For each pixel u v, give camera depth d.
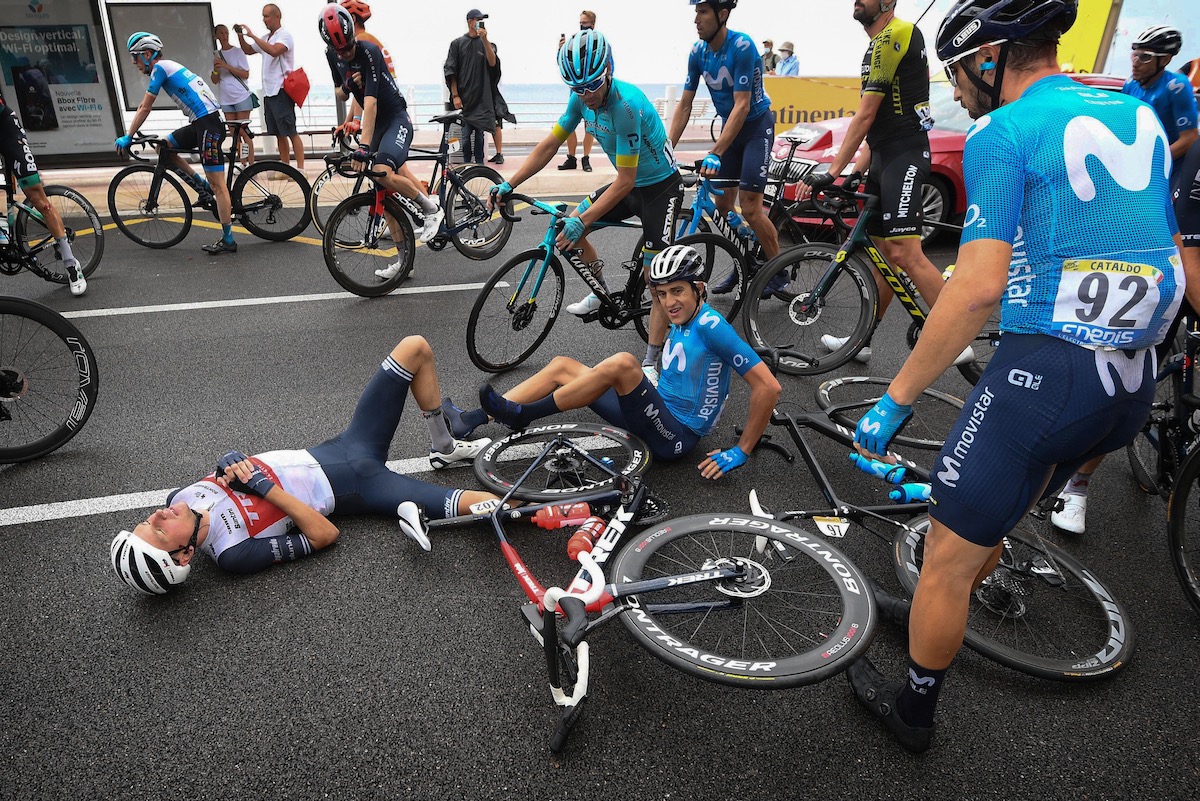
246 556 2.49
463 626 2.35
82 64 9.03
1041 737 1.98
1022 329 1.56
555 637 1.80
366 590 2.50
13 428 3.44
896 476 2.69
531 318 4.12
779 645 2.30
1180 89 3.86
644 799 1.80
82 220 7.35
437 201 6.14
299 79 8.83
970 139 1.56
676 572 2.57
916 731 1.88
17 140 4.91
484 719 2.02
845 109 10.35
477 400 3.88
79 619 2.36
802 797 1.81
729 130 4.67
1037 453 1.55
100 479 3.11
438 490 2.76
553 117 16.94
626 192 3.85
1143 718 2.05
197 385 3.97
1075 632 2.35
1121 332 1.48
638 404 2.95
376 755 1.91
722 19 4.52
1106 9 9.95
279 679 2.14
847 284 4.41
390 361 2.81
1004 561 2.41
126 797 1.80
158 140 6.47
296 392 3.91
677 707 2.06
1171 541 2.42
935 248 6.78
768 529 2.44
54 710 2.03
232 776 1.85
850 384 3.79
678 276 2.92
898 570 2.43
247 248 6.81
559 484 2.99
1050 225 1.49
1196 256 2.77
